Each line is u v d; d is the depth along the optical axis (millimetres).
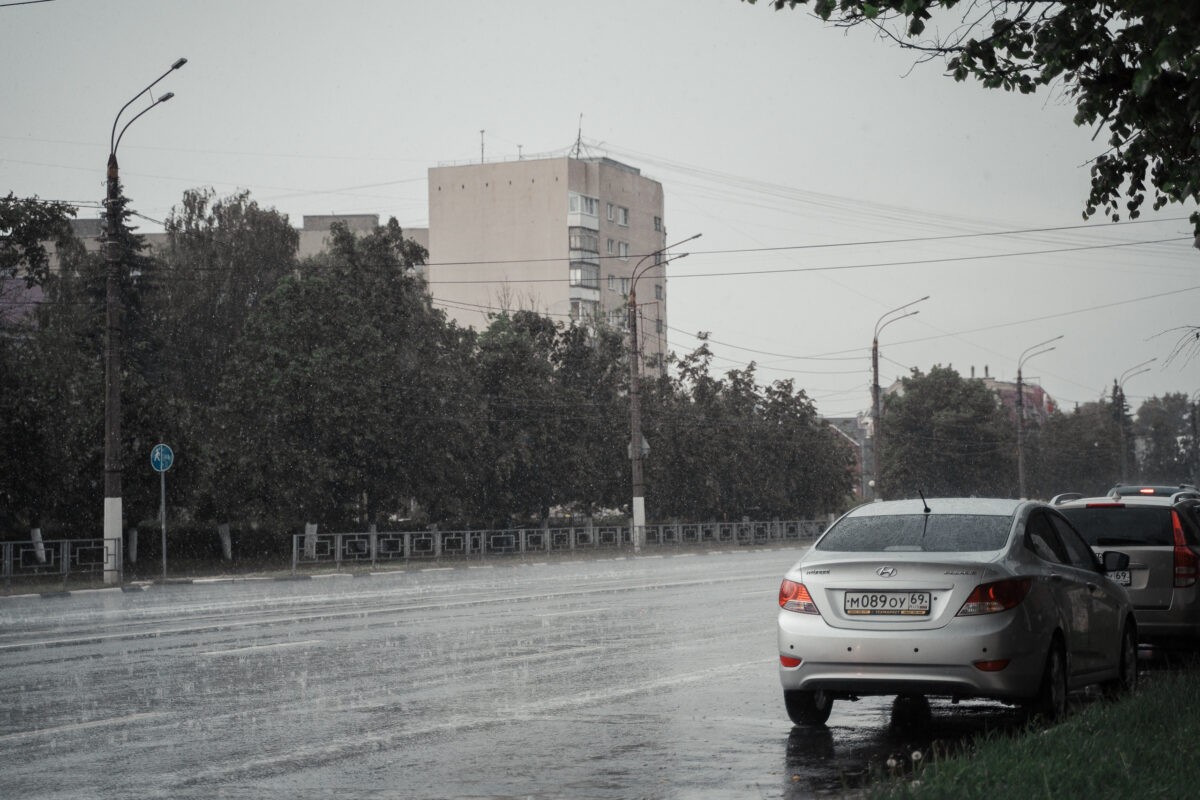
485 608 21406
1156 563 13273
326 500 42125
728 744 9070
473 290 104625
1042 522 10219
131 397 38094
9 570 30391
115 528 31031
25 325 41188
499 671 13055
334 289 43312
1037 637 9008
